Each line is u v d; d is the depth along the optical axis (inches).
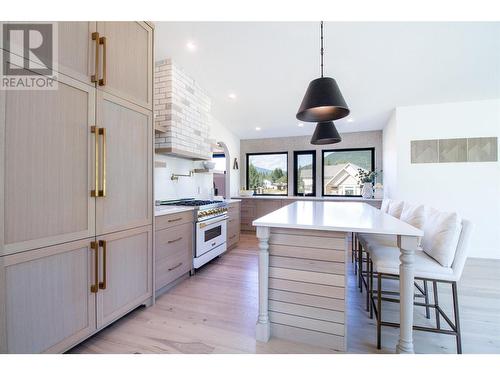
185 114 129.6
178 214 103.7
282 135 231.0
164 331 70.4
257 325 66.2
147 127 83.0
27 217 49.4
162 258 93.7
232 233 161.2
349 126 197.2
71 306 58.0
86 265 61.6
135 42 77.9
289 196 229.8
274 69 125.9
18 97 48.0
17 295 47.9
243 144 245.6
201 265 121.6
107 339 66.6
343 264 61.7
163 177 131.7
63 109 56.1
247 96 156.2
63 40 56.3
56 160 54.6
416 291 96.3
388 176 181.3
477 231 145.3
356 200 195.3
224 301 89.2
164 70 119.0
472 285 103.0
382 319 77.7
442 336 68.0
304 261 65.0
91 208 62.7
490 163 143.3
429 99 146.1
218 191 228.2
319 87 67.3
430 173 151.9
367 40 100.7
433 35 96.4
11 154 46.9
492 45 100.6
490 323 74.0
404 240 56.4
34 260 50.7
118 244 71.3
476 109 145.4
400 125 156.9
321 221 67.0
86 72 61.6
